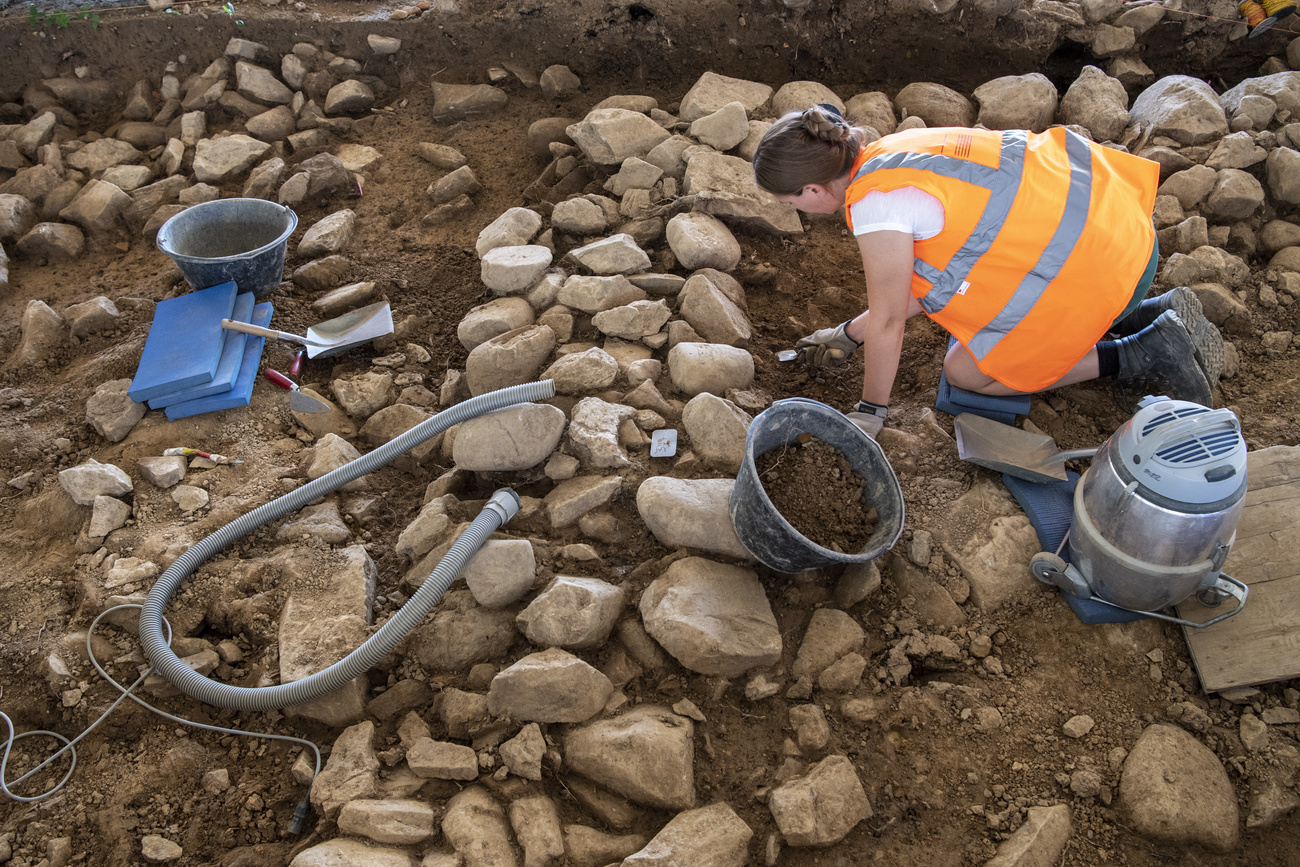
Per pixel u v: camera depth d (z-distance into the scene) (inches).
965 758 87.0
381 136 174.7
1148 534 82.4
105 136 177.5
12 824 84.7
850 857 80.7
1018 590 97.6
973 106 165.5
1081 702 90.0
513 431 109.1
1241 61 173.8
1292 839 81.1
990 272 94.0
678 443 112.0
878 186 91.0
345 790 83.7
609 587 96.8
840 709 90.6
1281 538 95.2
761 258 142.3
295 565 102.3
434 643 96.4
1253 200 131.4
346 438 122.4
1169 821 80.0
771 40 172.7
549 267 135.9
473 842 78.5
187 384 119.7
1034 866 78.0
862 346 129.6
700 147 147.5
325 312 140.5
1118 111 154.8
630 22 173.9
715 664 90.0
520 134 171.5
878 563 102.3
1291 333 123.2
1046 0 171.2
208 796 87.2
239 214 143.0
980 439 107.3
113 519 108.2
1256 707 88.4
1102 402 116.0
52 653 95.8
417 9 181.9
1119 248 92.7
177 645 96.5
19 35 177.9
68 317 138.3
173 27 179.9
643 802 84.0
